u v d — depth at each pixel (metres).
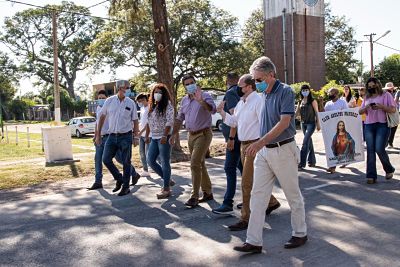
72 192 8.23
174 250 4.83
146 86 38.59
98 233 5.58
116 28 35.34
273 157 4.50
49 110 69.44
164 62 13.37
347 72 56.84
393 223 5.48
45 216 6.54
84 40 66.25
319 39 39.22
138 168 11.02
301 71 38.41
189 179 9.10
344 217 5.80
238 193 7.50
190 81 6.39
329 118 8.97
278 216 5.97
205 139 6.64
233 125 5.93
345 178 8.39
